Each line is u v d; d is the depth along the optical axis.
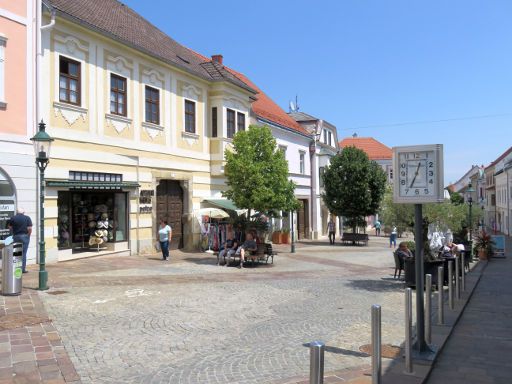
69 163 15.21
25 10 13.86
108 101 16.88
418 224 6.58
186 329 7.71
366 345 7.00
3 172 13.12
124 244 17.75
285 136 31.88
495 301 11.58
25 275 12.32
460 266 13.11
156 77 19.42
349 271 16.41
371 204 32.41
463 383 5.66
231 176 18.34
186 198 21.39
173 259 17.70
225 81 22.66
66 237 15.78
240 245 17.58
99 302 9.48
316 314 9.11
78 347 6.52
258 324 8.18
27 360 5.91
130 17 22.20
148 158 18.83
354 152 33.06
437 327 8.24
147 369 5.76
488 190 75.56
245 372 5.73
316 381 3.46
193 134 21.61
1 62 13.18
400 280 14.15
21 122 13.67
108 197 17.41
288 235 30.89
